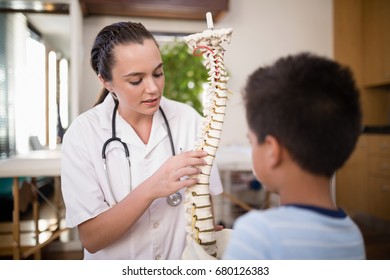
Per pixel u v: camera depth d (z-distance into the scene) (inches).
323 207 17.9
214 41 26.9
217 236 27.2
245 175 113.0
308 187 18.1
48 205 91.4
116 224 27.4
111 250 30.8
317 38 128.4
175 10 107.3
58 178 88.0
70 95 99.4
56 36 99.9
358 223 118.6
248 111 18.7
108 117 33.4
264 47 124.6
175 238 32.3
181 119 35.7
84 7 103.6
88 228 28.9
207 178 26.0
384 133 110.0
